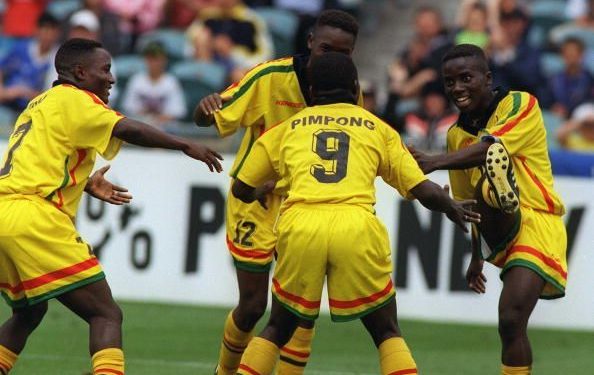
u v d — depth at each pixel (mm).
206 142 39594
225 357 24250
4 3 53344
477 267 23875
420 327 36094
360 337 34000
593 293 37062
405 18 57344
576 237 36969
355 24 22578
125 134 20578
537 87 49375
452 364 30578
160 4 53188
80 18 50719
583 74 50344
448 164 21531
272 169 21391
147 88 49438
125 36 52562
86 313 20516
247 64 51938
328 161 20562
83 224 37656
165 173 37938
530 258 21953
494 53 49438
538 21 54531
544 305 37312
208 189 37969
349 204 20297
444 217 37094
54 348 30547
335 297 20438
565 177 37094
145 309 36656
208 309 37250
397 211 37219
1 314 35531
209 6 53531
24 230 20172
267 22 53344
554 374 29688
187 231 37938
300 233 20203
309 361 30062
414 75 47562
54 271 20250
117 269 37875
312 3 54438
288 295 20594
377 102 50094
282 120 23469
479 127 22812
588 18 54531
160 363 29203
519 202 21953
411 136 44906
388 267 20578
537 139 22516
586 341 34969
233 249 23797
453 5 57281
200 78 50719
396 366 20359
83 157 20953
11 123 48000
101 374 20016
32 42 52188
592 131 49812
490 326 36844
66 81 21609
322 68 21234
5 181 20594
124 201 22250
